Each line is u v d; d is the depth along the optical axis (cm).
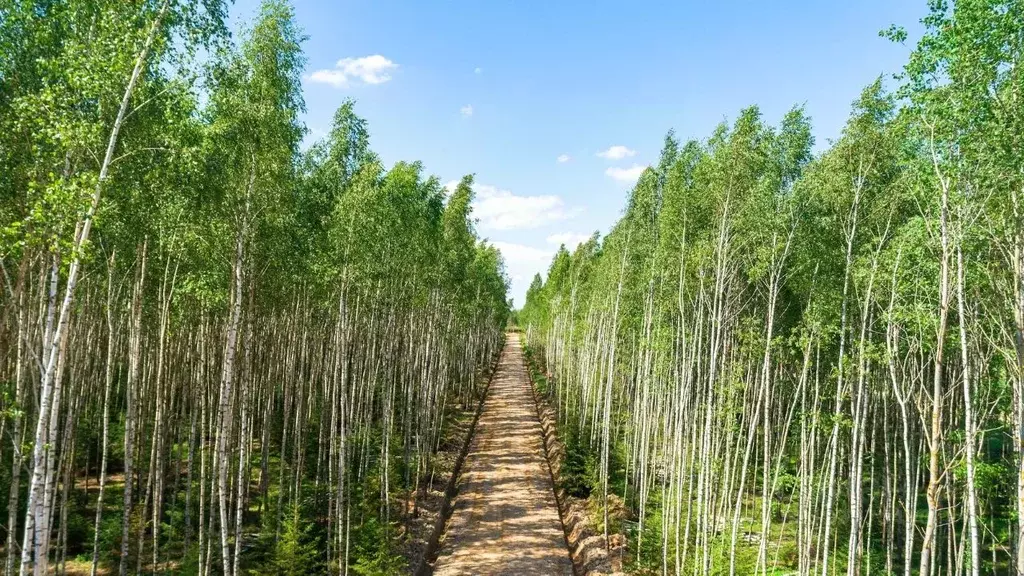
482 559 2308
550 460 3700
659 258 2212
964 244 1091
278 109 1425
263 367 2747
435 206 2961
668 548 2109
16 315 1208
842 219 1602
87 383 2552
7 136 1059
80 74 982
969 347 1446
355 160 2327
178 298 1817
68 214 967
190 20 1120
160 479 1638
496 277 6675
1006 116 983
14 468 1152
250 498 2472
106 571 1816
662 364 2372
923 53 1041
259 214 1481
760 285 2102
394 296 2697
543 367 7856
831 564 2016
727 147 1800
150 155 1165
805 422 1777
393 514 2578
